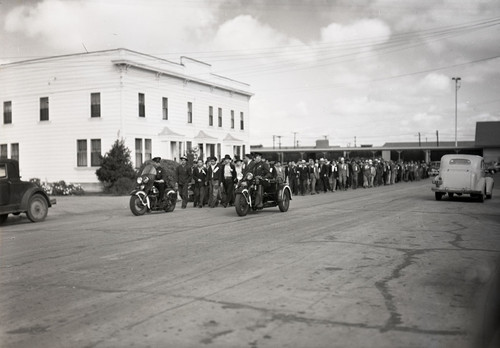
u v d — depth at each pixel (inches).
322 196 981.8
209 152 1537.9
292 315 199.0
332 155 2677.2
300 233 429.4
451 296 225.6
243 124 1776.6
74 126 1250.6
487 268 284.8
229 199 737.6
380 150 2738.7
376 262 302.2
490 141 3043.8
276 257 319.6
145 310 207.8
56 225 539.5
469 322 189.2
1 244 401.1
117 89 1195.3
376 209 661.3
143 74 1258.6
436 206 705.0
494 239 392.5
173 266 296.2
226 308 209.0
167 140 1321.4
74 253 348.8
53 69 1275.8
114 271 285.7
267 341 171.0
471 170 782.5
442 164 810.2
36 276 277.0
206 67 1534.2
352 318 194.7
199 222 527.2
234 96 1705.2
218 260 312.0
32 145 1310.3
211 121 1567.4
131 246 373.4
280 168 1031.0
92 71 1224.2
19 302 223.6
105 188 1151.0
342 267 288.0
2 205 551.2
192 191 776.3
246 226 485.4
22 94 1323.8
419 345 166.6
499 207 685.9
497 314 171.6
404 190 1190.9
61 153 1269.7
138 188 630.5
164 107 1343.5
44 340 175.2
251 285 247.3
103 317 199.3
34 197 583.5
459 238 397.7
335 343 168.9
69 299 227.1
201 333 179.3
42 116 1298.0
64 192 1074.7
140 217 601.0
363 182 1363.2
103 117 1211.9
